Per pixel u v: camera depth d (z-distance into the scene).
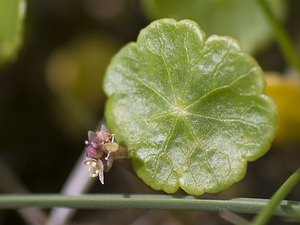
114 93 0.08
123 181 0.14
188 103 0.07
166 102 0.07
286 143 0.12
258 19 0.12
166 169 0.07
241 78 0.07
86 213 0.13
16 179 0.13
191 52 0.07
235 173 0.07
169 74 0.07
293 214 0.07
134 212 0.13
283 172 0.13
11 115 0.14
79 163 0.12
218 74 0.07
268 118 0.07
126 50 0.08
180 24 0.07
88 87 0.14
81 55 0.15
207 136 0.07
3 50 0.11
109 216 0.13
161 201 0.07
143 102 0.08
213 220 0.12
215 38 0.07
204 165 0.07
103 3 0.15
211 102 0.07
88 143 0.07
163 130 0.07
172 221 0.12
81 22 0.15
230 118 0.07
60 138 0.14
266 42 0.12
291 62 0.10
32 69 0.15
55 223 0.11
